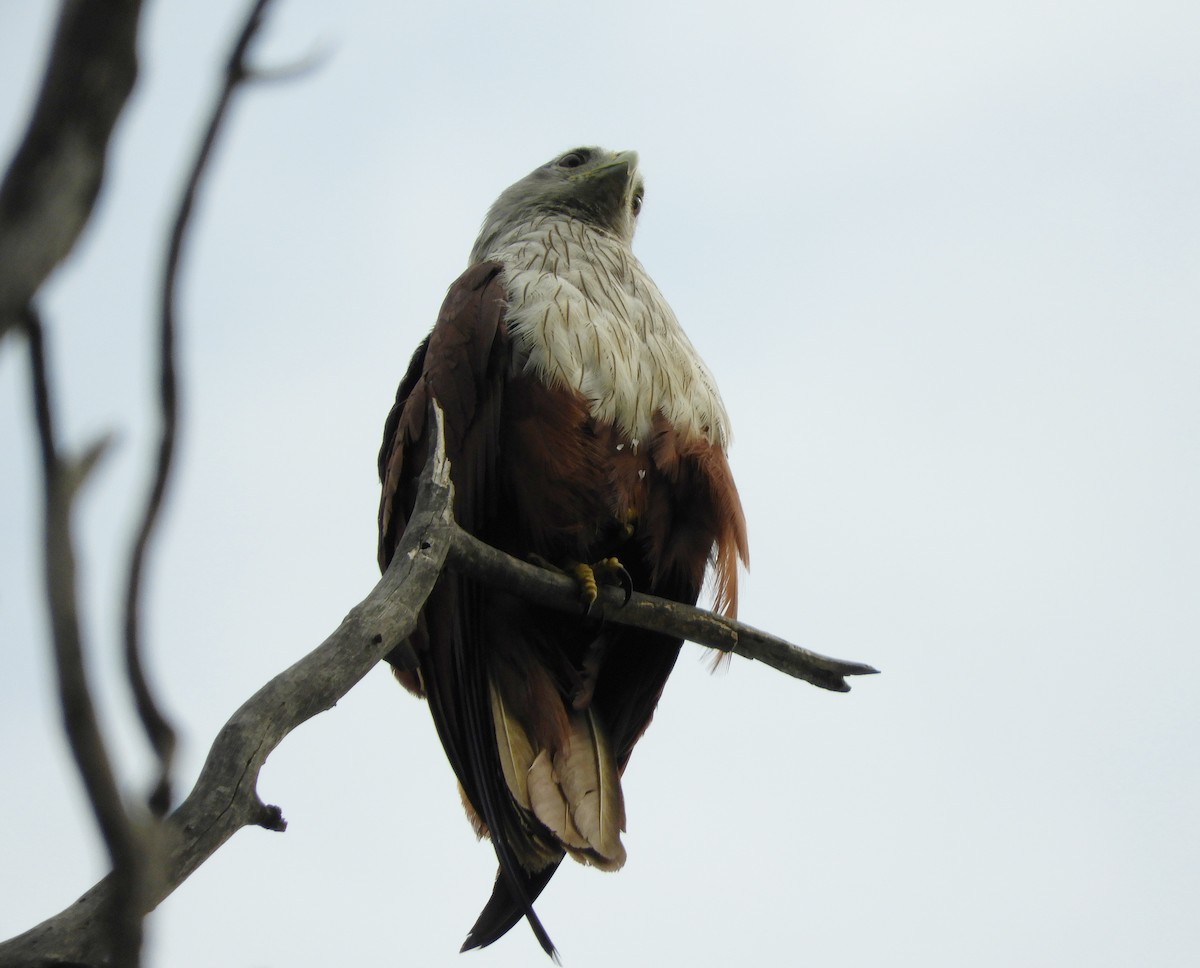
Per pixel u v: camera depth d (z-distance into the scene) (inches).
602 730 445.1
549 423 448.5
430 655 434.9
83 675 129.6
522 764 417.4
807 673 409.1
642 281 508.7
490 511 450.6
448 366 456.4
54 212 115.3
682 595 492.4
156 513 142.2
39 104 115.6
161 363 141.2
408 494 454.3
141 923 147.1
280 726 274.5
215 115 131.6
